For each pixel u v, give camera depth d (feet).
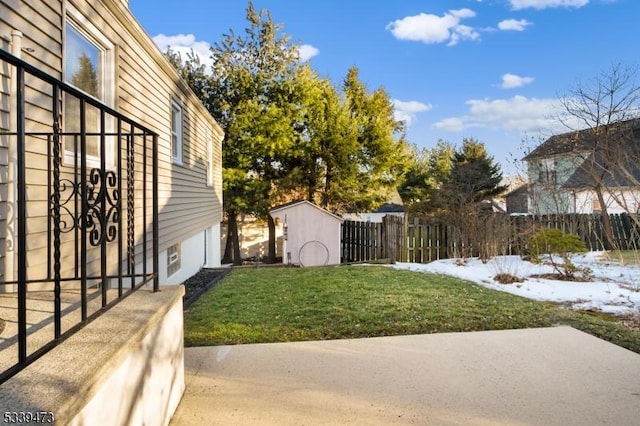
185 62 61.36
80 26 13.88
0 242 9.77
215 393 9.16
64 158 12.86
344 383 9.69
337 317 15.67
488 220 33.42
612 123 31.78
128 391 5.61
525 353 11.64
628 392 9.20
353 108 63.67
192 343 12.80
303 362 11.02
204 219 35.09
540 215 33.83
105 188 6.31
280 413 8.28
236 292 21.66
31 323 6.42
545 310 16.75
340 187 61.00
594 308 17.56
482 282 24.17
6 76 10.02
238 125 55.57
